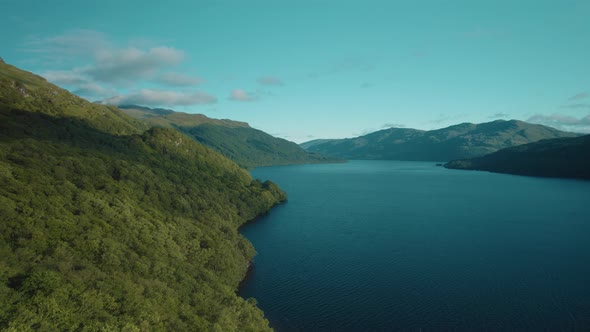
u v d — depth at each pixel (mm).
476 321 87312
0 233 61812
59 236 68562
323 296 100375
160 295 66562
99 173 115750
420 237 159875
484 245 147125
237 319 75000
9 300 46531
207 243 106688
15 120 151250
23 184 80562
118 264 69750
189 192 152875
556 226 179500
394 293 102125
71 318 49062
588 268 120312
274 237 159500
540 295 100562
